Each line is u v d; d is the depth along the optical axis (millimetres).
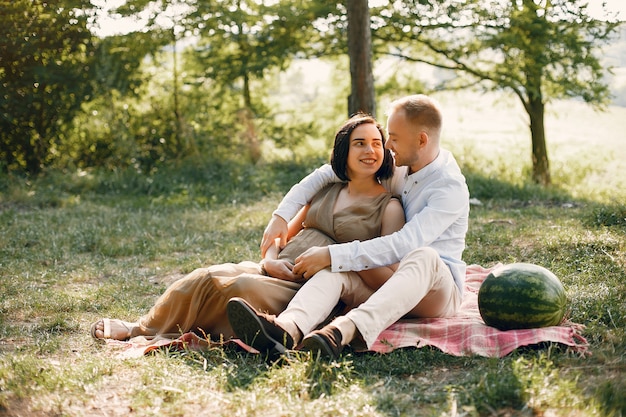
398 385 3836
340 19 15930
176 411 3559
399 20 15781
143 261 7797
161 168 14688
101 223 9945
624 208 8352
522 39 15516
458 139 21734
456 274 4793
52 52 14852
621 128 27125
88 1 14562
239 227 9531
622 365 3900
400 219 4777
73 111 14883
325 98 18359
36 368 4082
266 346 4125
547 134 26422
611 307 4898
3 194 12578
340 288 4449
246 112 16125
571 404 3369
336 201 4926
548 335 4238
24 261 7484
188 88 16406
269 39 16594
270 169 14641
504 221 9180
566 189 15172
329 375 3869
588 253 6703
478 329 4445
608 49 16234
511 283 4449
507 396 3484
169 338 4707
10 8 14328
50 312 5691
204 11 15383
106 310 5789
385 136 4844
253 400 3551
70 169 14430
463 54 16531
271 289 4496
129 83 15211
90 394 3795
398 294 4230
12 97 14469
